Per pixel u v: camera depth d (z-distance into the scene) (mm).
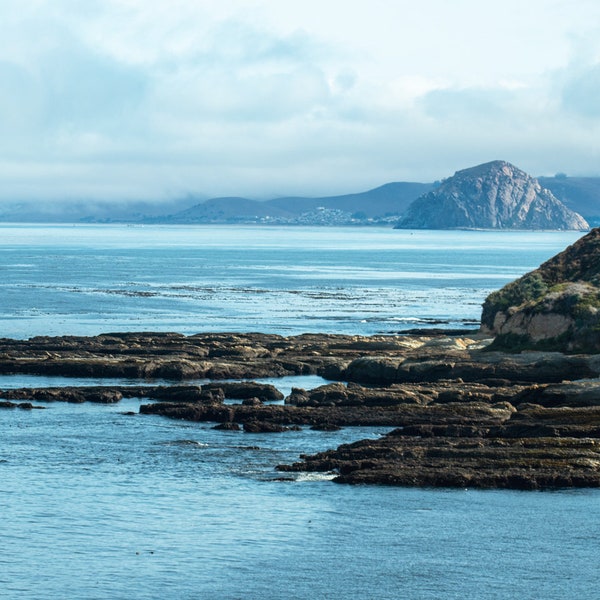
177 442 68188
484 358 96438
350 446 64000
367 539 50250
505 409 73375
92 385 90562
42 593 43625
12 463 62875
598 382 74938
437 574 46344
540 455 60000
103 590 44094
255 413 75062
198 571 46344
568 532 51344
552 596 44281
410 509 54250
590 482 57406
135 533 50812
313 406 78250
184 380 95688
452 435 65625
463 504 54938
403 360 95750
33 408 79688
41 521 52281
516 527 51906
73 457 64375
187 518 52938
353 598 43812
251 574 46094
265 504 55000
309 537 50500
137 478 59688
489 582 45562
